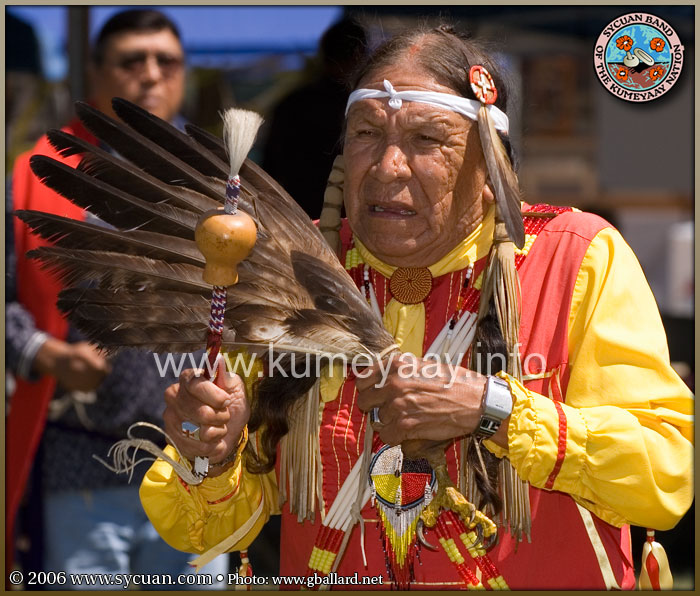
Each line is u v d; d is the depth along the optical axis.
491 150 5.25
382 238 5.35
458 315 5.54
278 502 5.87
